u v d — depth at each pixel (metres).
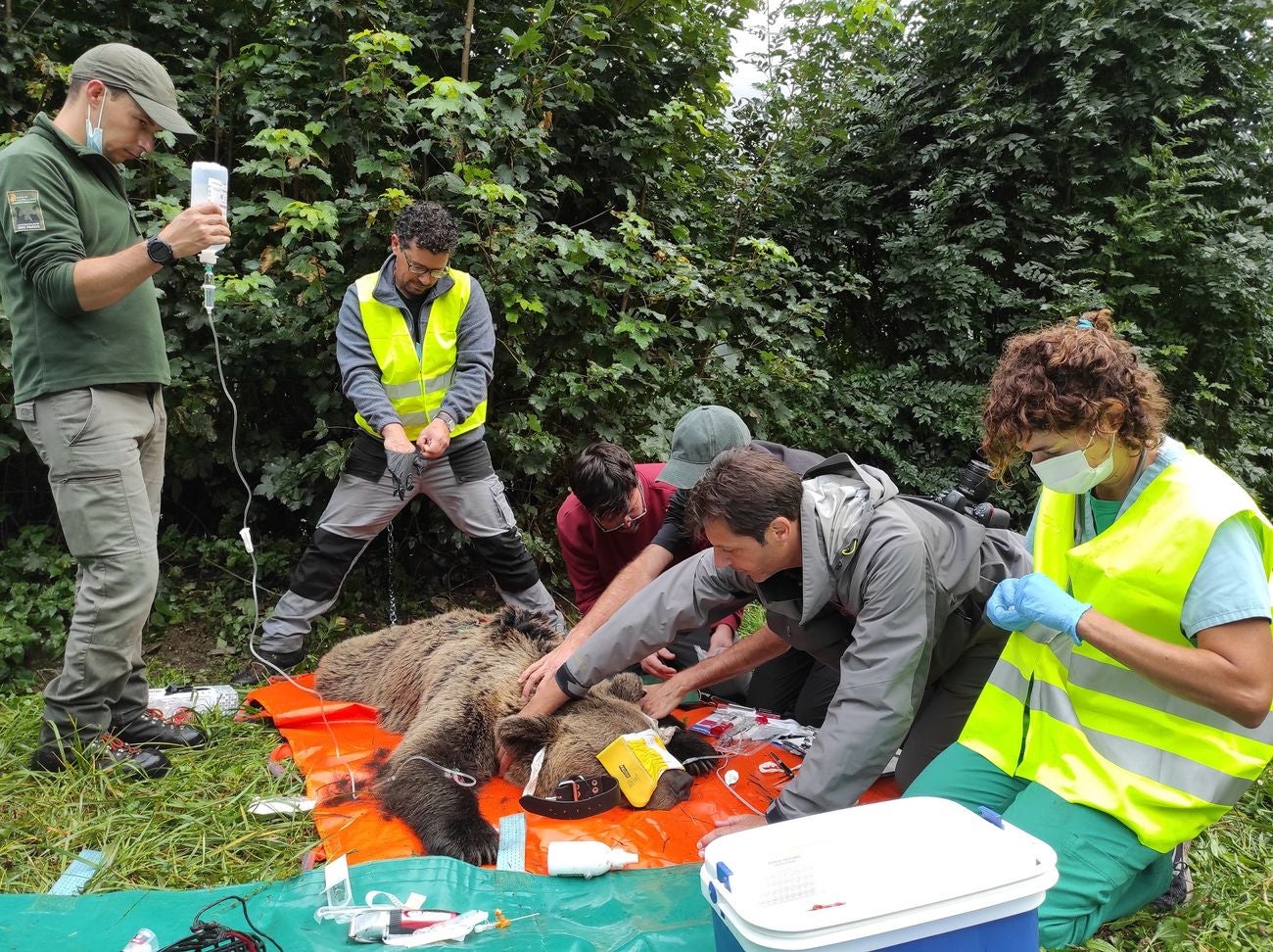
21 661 3.89
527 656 3.30
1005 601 2.19
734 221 6.77
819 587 2.36
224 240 2.92
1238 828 2.88
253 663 3.98
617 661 2.82
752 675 3.79
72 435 2.86
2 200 2.78
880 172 8.22
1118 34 7.19
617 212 5.34
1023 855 1.75
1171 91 7.38
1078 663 2.23
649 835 2.68
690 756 3.12
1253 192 8.07
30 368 2.88
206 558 4.88
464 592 5.32
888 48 7.84
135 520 2.97
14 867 2.53
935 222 7.56
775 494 2.25
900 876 1.70
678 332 5.41
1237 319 7.48
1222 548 1.96
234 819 2.76
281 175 4.23
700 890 2.35
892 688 2.31
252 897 2.28
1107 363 1.96
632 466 3.43
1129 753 2.15
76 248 2.84
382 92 4.48
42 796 2.83
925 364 7.71
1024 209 7.57
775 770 3.11
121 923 2.18
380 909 2.16
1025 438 2.06
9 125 4.71
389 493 3.96
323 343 4.72
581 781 2.81
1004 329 7.62
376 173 4.62
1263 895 2.55
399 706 3.45
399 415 3.92
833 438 7.18
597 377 4.92
